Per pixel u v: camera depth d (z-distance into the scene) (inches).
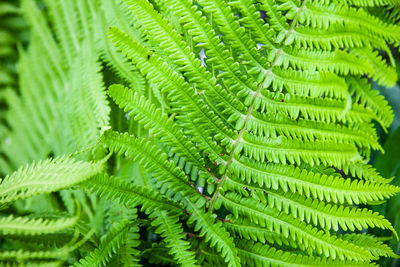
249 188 31.4
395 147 34.2
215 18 31.0
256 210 31.0
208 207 31.5
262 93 31.7
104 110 33.3
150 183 32.6
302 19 31.9
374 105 32.9
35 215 33.7
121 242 30.4
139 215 34.7
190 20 30.7
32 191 28.6
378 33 31.8
